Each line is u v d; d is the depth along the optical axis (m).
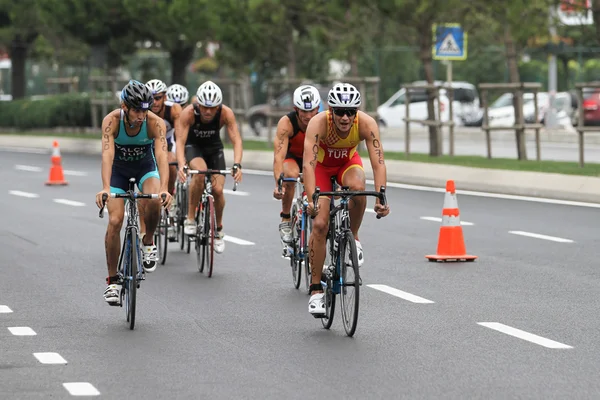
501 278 31.39
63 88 130.62
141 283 31.33
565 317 26.05
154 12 92.00
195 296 29.28
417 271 32.69
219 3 84.38
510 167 60.72
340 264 24.38
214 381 20.30
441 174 58.91
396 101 123.62
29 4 111.31
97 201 25.67
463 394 19.30
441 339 23.78
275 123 112.12
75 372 21.02
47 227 43.38
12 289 30.33
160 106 37.56
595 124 96.00
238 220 44.88
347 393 19.41
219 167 35.78
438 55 69.56
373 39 73.94
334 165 26.16
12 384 20.08
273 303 28.27
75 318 26.41
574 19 81.19
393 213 46.50
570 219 43.84
